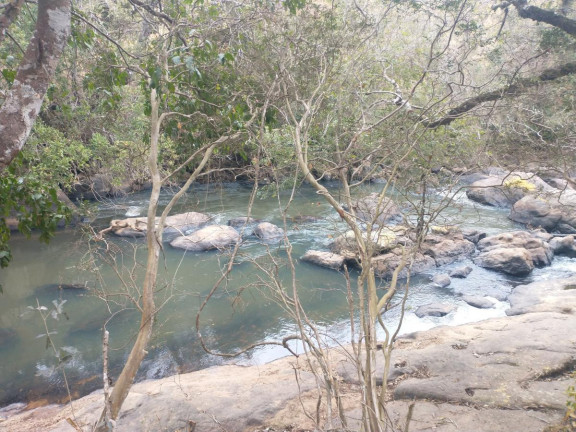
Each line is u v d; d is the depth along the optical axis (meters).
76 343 7.64
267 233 12.67
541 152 7.10
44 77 3.96
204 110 5.71
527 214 13.79
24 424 5.39
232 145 5.21
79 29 6.19
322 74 5.37
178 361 7.00
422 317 8.30
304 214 14.77
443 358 5.57
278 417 4.71
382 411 2.71
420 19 12.25
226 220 14.40
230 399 5.07
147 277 3.21
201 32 5.61
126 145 14.89
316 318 8.23
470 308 8.70
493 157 6.65
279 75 4.87
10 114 3.84
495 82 10.13
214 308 8.71
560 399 4.58
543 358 5.40
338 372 5.46
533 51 11.53
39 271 10.69
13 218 13.70
